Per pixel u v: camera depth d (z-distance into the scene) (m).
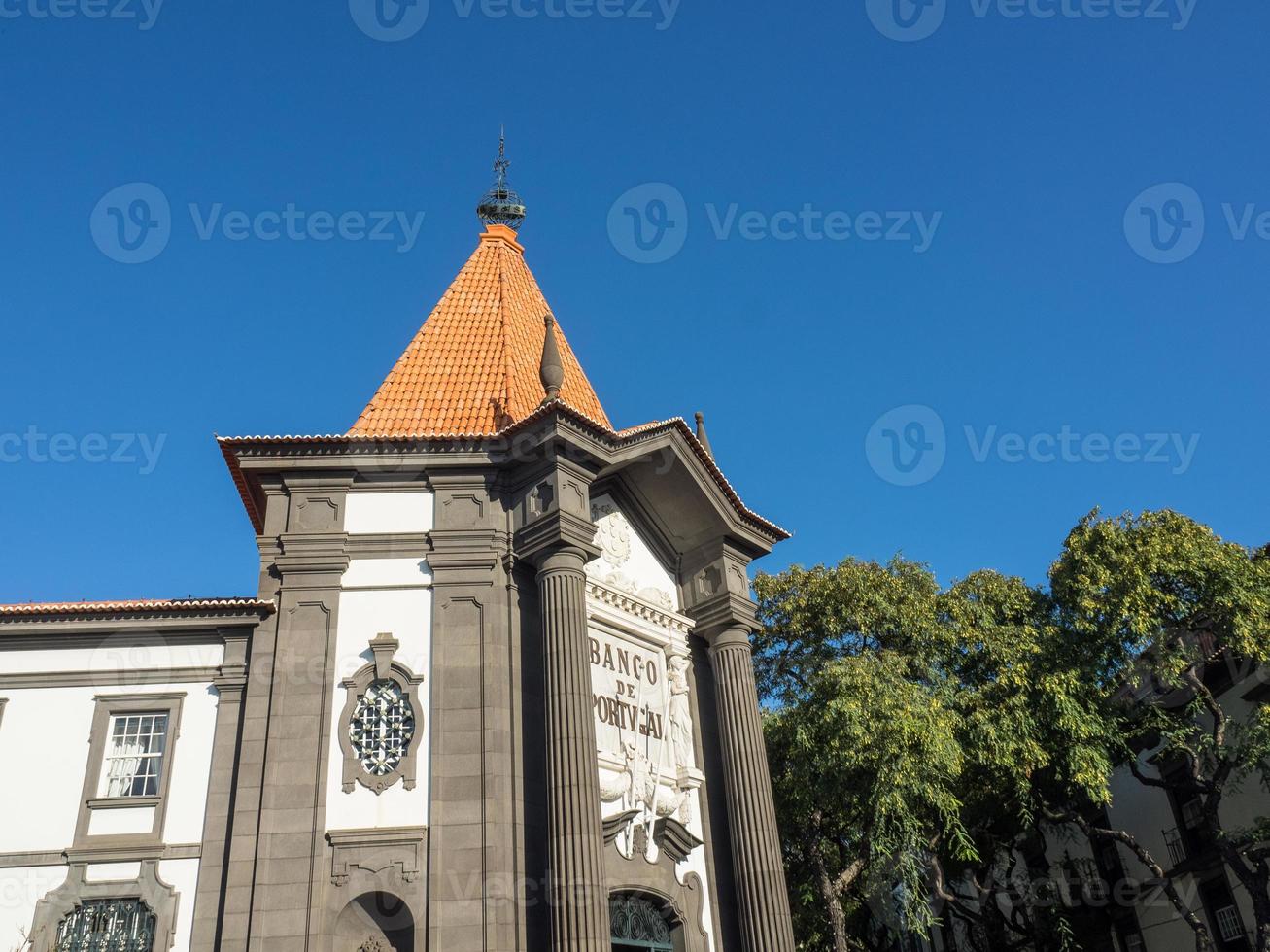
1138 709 27.47
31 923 16.83
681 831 20.67
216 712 18.77
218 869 17.28
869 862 26.72
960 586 29.73
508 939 16.36
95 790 18.09
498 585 19.59
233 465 20.58
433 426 22.58
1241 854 26.56
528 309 28.27
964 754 26.52
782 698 30.14
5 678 18.81
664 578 24.23
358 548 19.66
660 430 22.27
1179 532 26.28
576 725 17.81
